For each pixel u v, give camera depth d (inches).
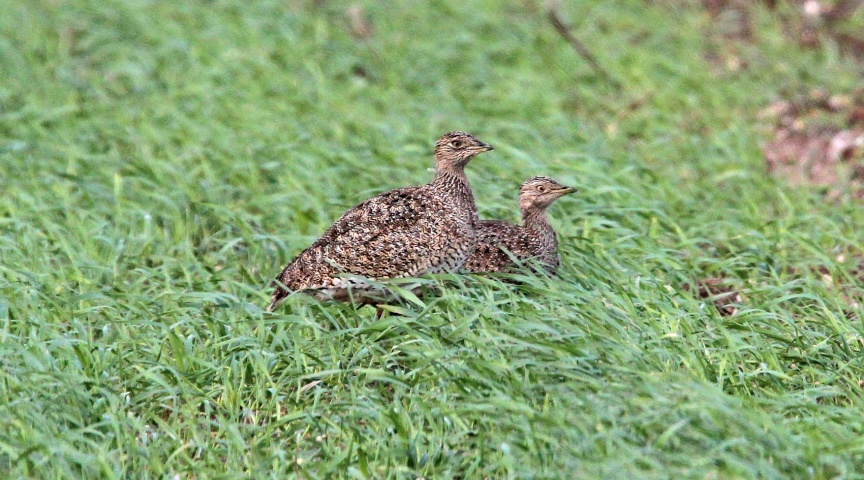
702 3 1003.3
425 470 361.1
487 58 869.2
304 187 601.9
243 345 416.8
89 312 450.9
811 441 344.5
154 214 568.7
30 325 428.5
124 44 884.6
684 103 782.5
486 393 378.3
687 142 700.0
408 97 783.1
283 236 519.2
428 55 870.4
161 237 548.4
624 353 387.9
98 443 380.2
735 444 337.4
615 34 923.4
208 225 567.2
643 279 471.2
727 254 539.2
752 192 624.4
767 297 490.6
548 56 876.6
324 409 386.6
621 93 809.5
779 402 370.3
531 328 394.0
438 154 483.5
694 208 596.7
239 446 370.9
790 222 562.6
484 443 362.6
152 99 754.2
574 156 626.5
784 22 952.9
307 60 844.0
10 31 913.5
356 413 385.4
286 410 408.5
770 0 987.3
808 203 619.5
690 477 326.0
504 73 831.1
